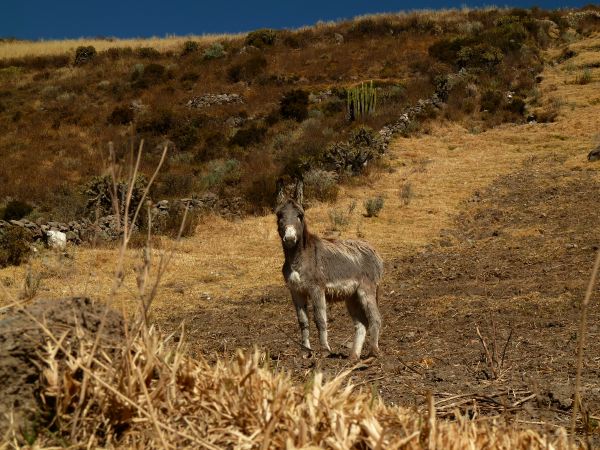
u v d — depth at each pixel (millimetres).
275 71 73812
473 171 39281
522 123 49125
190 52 85125
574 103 50750
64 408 4141
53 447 3885
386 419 4441
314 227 31578
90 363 4219
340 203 35375
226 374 4621
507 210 31828
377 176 39250
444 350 12930
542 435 5004
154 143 56031
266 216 34969
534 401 7824
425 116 50375
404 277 23359
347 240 13555
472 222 31266
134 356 4566
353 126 50375
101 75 78938
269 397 4344
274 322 18078
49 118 65562
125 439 4094
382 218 32750
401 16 89750
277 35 86750
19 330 4402
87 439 4043
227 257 27734
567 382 9000
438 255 26234
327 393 4336
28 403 4234
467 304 18078
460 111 51406
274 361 12203
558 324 14602
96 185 34562
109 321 4816
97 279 22953
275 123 58031
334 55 76062
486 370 10375
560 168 37406
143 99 69750
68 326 4586
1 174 48469
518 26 70750
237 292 22750
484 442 4336
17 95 75250
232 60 78562
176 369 4418
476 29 77188
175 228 31750
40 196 43188
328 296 13250
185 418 4023
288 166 40438
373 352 12945
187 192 40812
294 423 3945
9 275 24141
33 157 53844
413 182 38250
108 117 64062
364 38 80938
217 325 17859
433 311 17688
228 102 66875
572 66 60812
